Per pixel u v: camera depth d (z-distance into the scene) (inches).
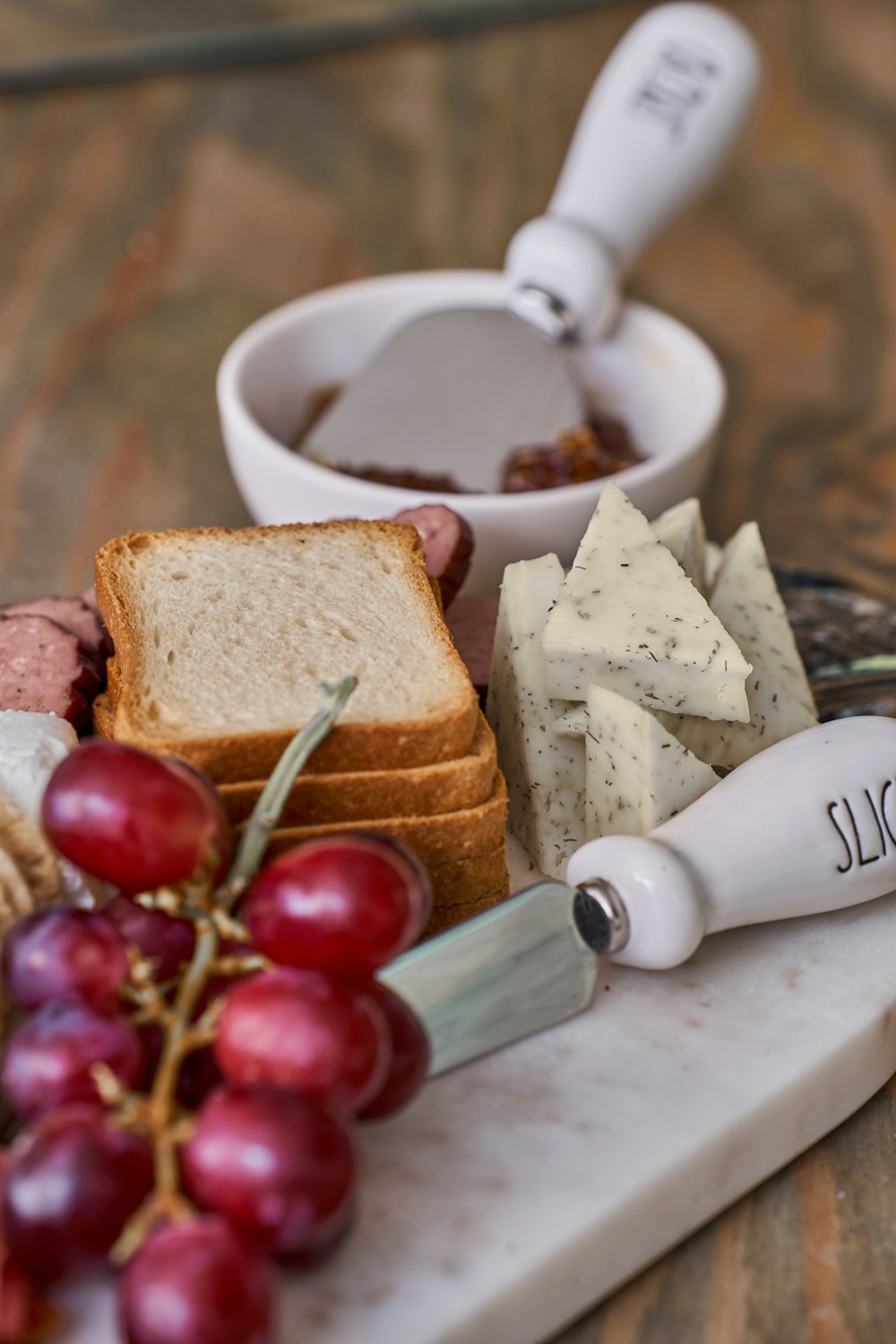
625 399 24.6
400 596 17.8
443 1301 14.5
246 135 37.8
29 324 31.2
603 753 17.0
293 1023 14.0
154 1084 14.7
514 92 39.6
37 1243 13.6
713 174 24.7
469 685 16.8
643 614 17.2
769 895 16.5
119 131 37.5
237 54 40.1
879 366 31.3
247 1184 13.6
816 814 16.6
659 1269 15.4
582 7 42.0
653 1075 15.8
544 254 23.1
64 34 39.5
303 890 14.5
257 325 23.3
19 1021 15.4
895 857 16.8
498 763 18.2
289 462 20.6
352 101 39.1
